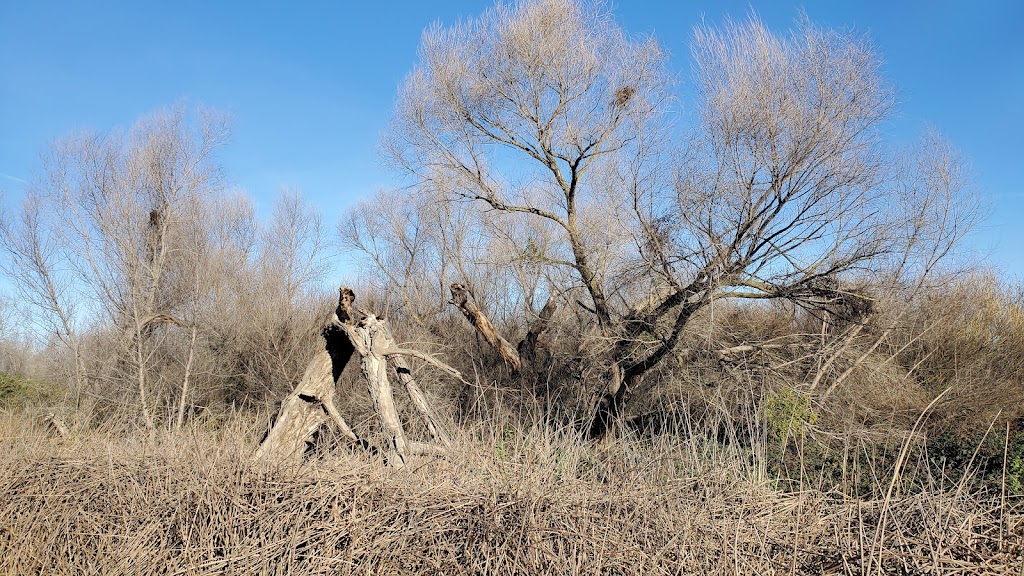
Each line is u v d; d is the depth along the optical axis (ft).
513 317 52.95
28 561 15.74
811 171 31.55
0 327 55.98
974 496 16.67
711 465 18.44
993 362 41.70
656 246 34.53
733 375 34.09
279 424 27.55
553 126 39.14
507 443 21.42
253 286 52.75
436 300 58.49
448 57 40.70
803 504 16.24
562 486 16.48
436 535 14.55
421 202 56.34
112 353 45.11
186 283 48.29
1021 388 38.70
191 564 14.15
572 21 38.60
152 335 47.47
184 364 46.34
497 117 40.24
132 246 45.11
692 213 33.14
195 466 17.89
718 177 32.53
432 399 37.81
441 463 19.13
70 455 20.31
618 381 37.35
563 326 43.80
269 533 15.10
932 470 23.36
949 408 34.94
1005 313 46.91
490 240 50.49
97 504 17.10
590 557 13.38
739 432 26.07
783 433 27.58
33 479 18.31
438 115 40.83
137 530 15.90
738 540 13.62
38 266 43.50
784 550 13.60
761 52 32.65
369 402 38.09
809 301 35.01
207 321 48.14
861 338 37.09
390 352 27.09
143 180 46.16
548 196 46.32
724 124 32.30
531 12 38.78
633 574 12.69
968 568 12.16
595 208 41.75
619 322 37.88
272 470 17.38
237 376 48.78
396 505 15.48
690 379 35.55
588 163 39.42
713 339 36.35
